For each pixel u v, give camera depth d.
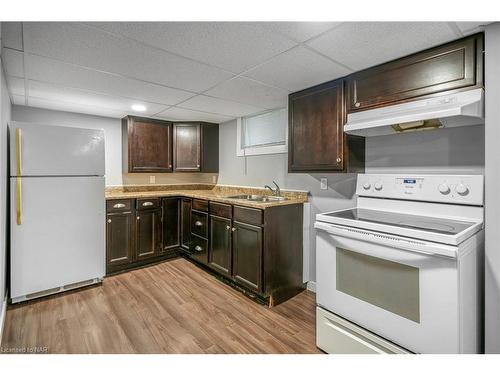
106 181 3.58
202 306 2.35
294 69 1.89
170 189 4.13
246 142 3.55
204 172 3.91
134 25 1.37
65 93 2.51
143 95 2.56
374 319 1.47
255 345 1.82
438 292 1.24
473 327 1.34
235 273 2.65
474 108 1.34
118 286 2.74
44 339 1.84
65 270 2.56
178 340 1.86
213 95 2.54
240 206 2.59
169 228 3.52
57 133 2.51
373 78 1.82
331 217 1.71
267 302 2.38
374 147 2.11
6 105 2.22
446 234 1.24
